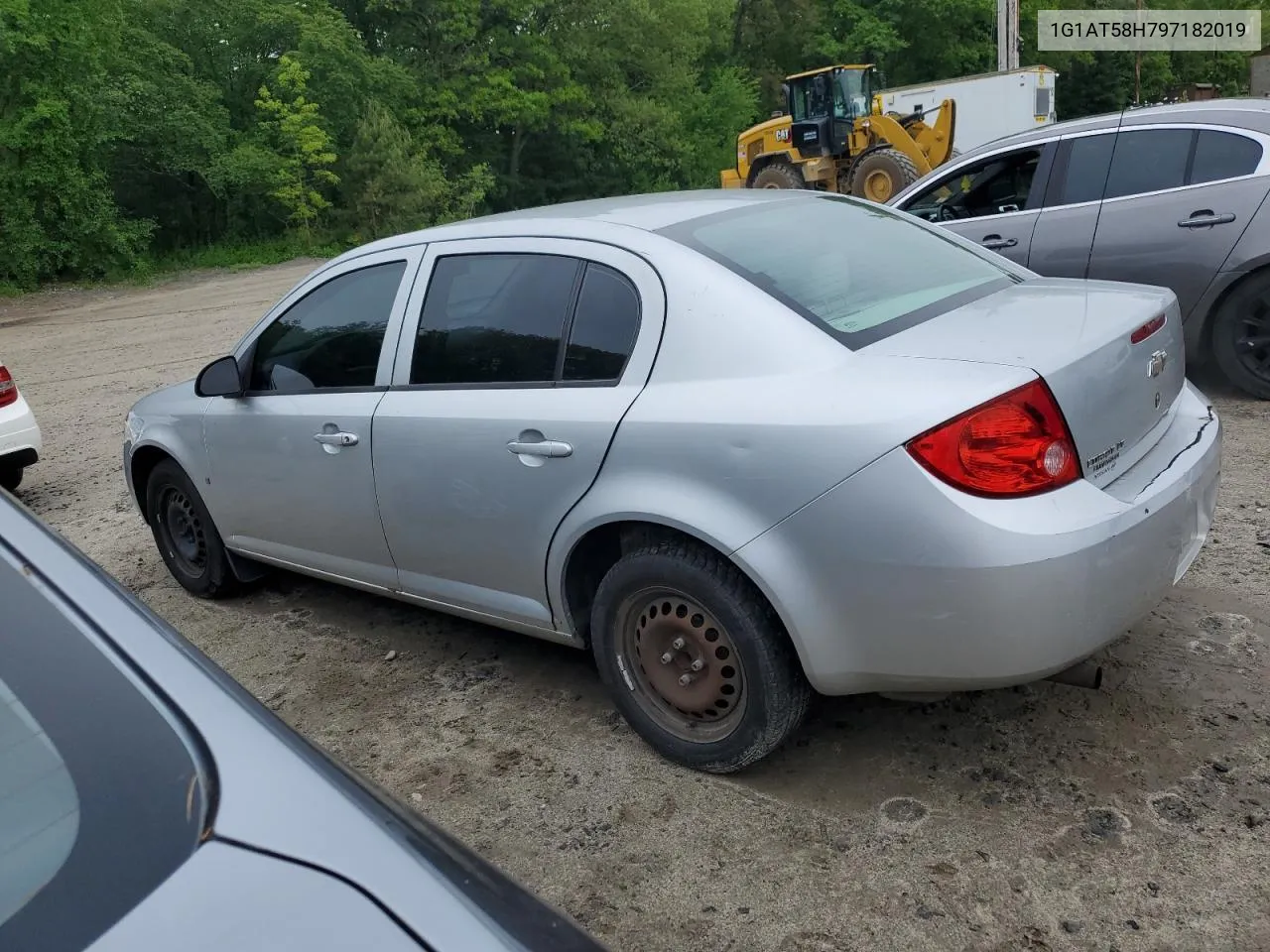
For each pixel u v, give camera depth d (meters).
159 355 13.45
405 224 32.16
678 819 2.90
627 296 3.06
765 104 51.81
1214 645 3.49
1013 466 2.46
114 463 7.72
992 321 2.91
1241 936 2.29
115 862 1.12
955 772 2.98
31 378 12.54
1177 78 53.47
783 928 2.46
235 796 1.20
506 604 3.44
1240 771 2.84
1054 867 2.56
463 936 1.10
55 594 1.45
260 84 33.50
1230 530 4.40
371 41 38.34
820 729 3.27
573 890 2.67
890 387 2.57
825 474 2.56
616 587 3.07
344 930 1.07
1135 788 2.82
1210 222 5.81
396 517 3.64
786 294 2.90
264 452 4.11
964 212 7.06
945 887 2.53
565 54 38.97
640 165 43.03
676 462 2.81
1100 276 6.27
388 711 3.69
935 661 2.55
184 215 31.81
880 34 50.28
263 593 4.93
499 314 3.37
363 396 3.73
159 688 1.33
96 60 25.97
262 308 17.89
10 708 1.30
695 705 3.02
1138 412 2.88
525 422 3.16
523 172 41.59
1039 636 2.47
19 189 24.56
